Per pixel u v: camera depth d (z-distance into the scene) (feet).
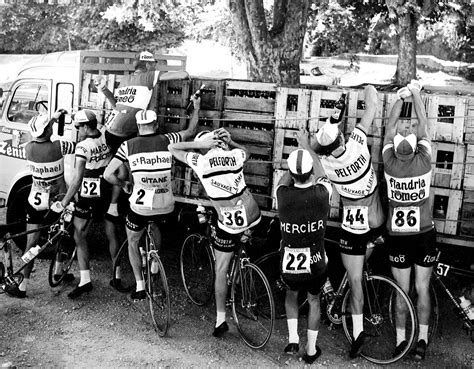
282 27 28.50
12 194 22.41
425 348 15.57
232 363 15.66
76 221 18.88
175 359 15.76
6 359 15.53
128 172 19.04
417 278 15.62
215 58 57.88
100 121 20.65
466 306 15.80
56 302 18.99
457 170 16.05
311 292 15.16
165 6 46.19
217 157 15.67
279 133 17.76
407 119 16.37
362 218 15.40
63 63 22.06
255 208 16.26
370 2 38.65
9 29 60.54
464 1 37.83
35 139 19.20
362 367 15.56
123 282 20.57
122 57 22.88
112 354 15.96
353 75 50.72
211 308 18.92
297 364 15.66
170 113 19.52
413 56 37.65
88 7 57.00
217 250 16.43
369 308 15.88
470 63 53.78
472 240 16.11
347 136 16.98
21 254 22.70
